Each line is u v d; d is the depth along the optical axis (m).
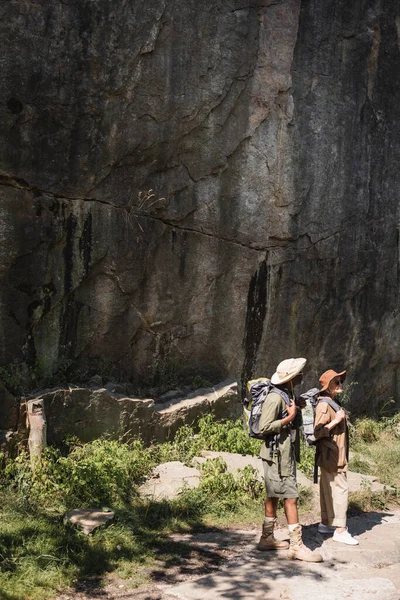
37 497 6.80
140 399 8.67
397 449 10.09
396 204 11.91
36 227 8.14
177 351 9.62
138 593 5.28
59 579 5.34
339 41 10.73
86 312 8.69
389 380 12.32
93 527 6.18
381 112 11.45
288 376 6.19
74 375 8.53
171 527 6.64
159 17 8.80
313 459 8.85
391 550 6.30
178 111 9.14
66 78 8.18
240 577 5.59
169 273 9.38
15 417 7.40
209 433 8.96
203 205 9.58
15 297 8.05
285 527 6.89
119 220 8.81
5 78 7.78
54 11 8.03
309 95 10.43
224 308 9.95
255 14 9.79
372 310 11.73
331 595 5.31
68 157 8.30
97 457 7.51
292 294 10.60
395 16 11.44
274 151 10.14
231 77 9.59
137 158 8.87
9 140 7.86
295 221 10.45
